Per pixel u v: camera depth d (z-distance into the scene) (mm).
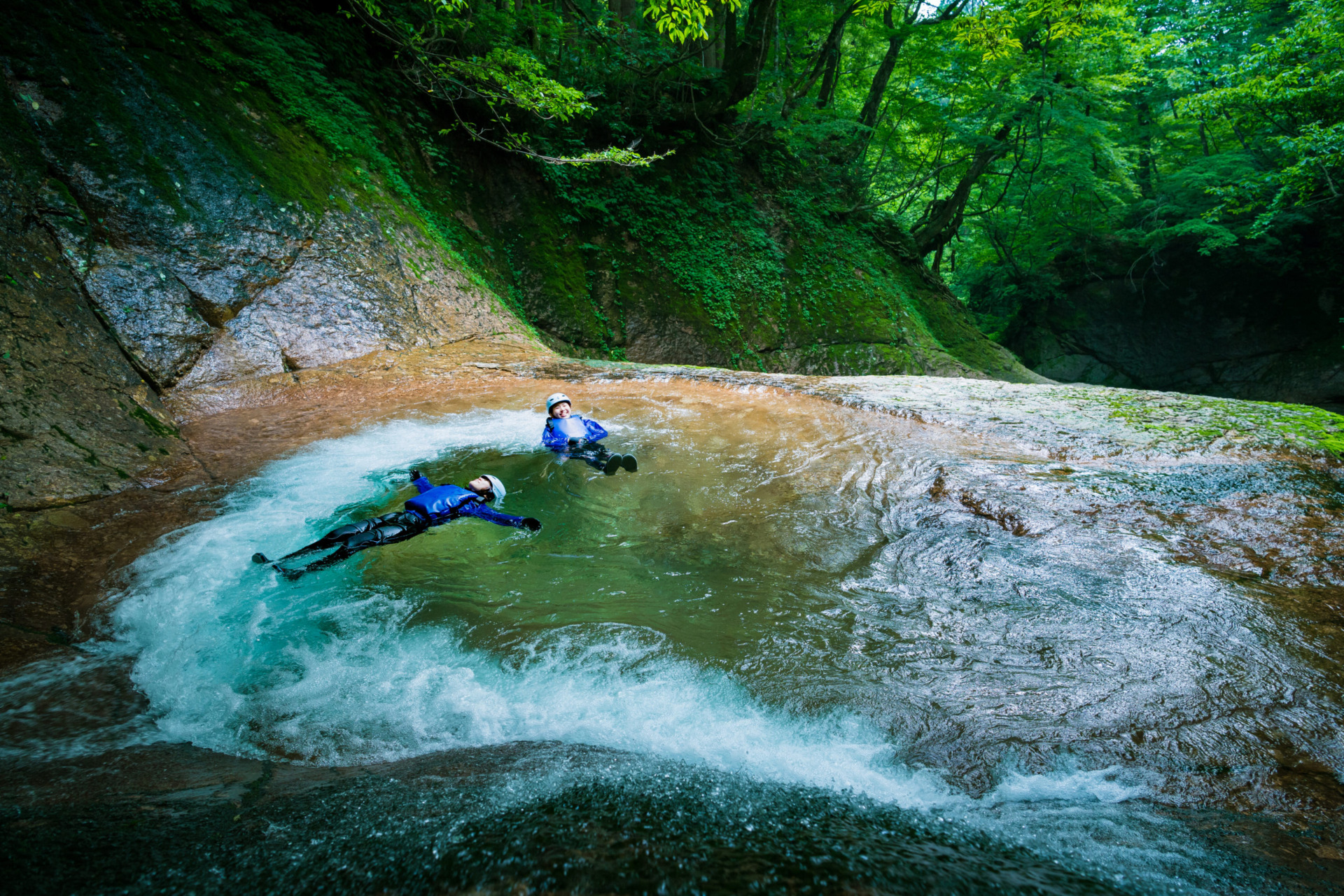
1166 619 3516
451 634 3566
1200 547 4172
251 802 2010
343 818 1871
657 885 1444
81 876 1461
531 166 15633
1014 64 20188
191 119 8875
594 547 4535
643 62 16562
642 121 17344
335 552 4199
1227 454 5426
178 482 5570
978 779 2500
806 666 3250
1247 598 3650
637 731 2779
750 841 1792
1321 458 5242
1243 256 24531
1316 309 24078
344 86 12008
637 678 3166
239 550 4473
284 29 11664
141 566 4230
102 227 7461
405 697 3016
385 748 2646
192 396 7316
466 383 8875
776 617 3684
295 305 8820
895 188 26984
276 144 9828
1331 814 2295
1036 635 3439
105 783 2182
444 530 4840
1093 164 24141
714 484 5477
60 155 7426
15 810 1896
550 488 5473
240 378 7848
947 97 22656
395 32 12258
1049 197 25078
